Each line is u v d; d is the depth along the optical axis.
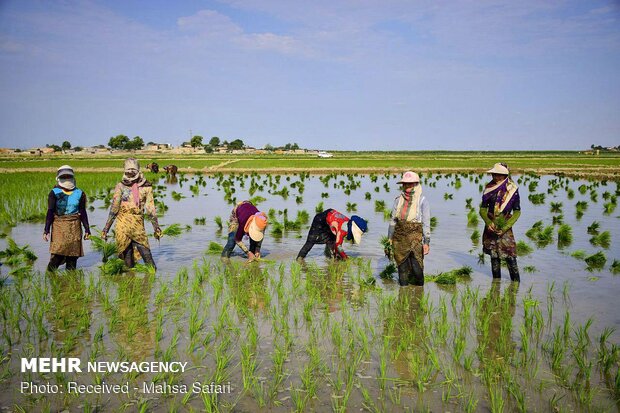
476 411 4.24
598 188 29.33
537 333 5.95
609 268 9.38
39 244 11.70
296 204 20.44
